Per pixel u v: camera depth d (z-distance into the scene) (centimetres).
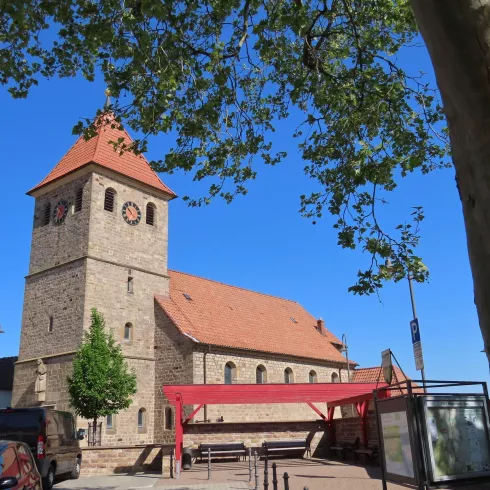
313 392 2431
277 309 4775
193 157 1298
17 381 3278
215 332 3531
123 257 3375
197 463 2353
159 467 2273
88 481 1917
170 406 3186
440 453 779
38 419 1625
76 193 3381
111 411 2712
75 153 3559
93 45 1158
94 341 2822
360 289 1163
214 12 1168
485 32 426
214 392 2264
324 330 4884
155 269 3575
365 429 2241
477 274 440
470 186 448
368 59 1209
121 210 3447
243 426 2462
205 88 1216
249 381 3534
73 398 2706
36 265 3456
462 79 438
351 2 1226
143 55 1129
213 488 1598
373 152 1191
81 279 3131
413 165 1055
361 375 4647
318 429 2542
